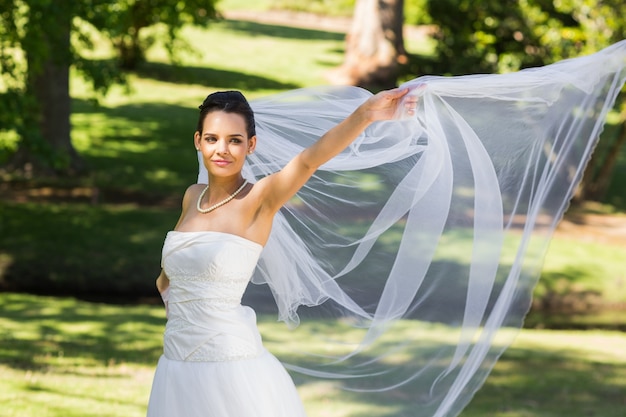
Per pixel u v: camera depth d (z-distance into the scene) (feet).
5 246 58.85
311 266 17.57
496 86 15.96
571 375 34.12
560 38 73.87
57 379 29.17
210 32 156.87
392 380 18.25
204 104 14.47
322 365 19.16
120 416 25.02
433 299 17.80
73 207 69.15
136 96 113.19
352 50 121.60
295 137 17.63
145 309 46.73
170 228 65.87
